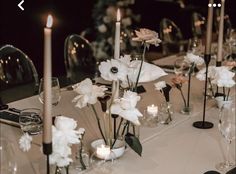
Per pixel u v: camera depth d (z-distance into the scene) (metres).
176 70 3.00
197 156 2.00
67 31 5.34
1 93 3.02
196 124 2.34
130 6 5.97
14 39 4.92
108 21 5.43
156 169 1.86
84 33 5.46
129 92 1.79
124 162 1.90
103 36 5.41
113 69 1.79
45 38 1.30
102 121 2.36
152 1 6.18
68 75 3.68
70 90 2.85
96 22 5.46
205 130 2.29
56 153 1.51
